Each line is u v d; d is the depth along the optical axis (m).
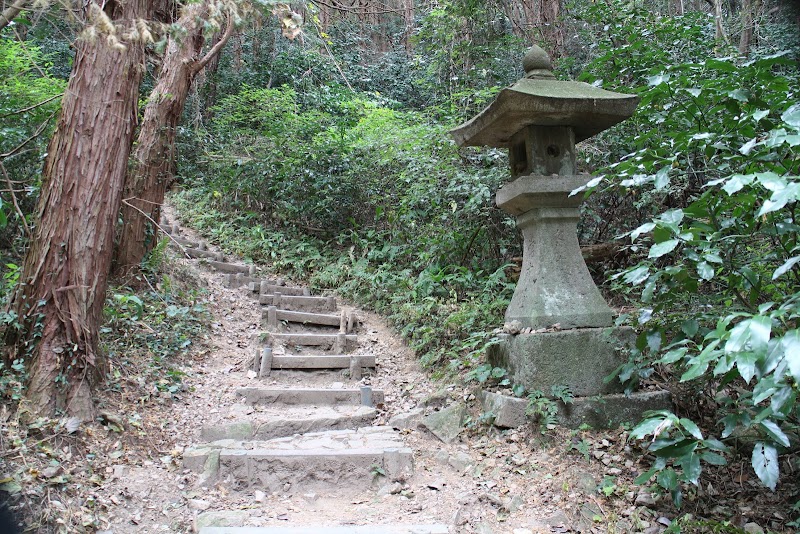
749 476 2.84
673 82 3.12
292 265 6.98
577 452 3.07
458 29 7.82
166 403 3.70
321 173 7.64
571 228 3.71
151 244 5.41
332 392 4.07
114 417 3.20
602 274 5.10
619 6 5.67
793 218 2.53
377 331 5.46
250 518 2.67
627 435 3.08
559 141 3.66
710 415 3.31
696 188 4.31
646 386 3.47
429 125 7.13
